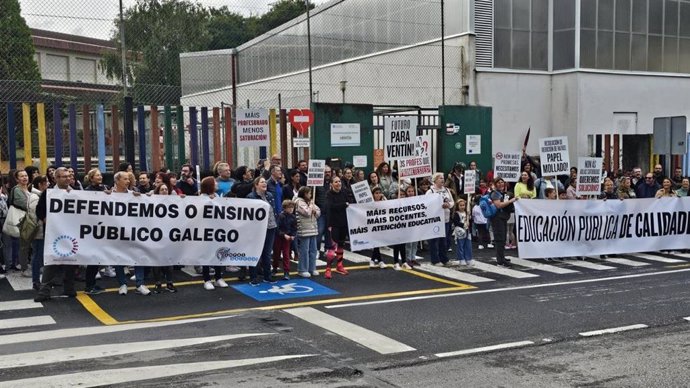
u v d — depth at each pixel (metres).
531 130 23.97
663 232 16.00
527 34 23.75
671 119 18.33
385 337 8.50
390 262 14.62
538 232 14.66
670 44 26.19
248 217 11.97
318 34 30.98
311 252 12.97
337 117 18.58
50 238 10.73
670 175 21.70
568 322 9.31
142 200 11.31
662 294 11.24
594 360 7.54
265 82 35.47
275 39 34.69
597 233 15.23
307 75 31.62
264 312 9.95
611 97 24.59
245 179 13.85
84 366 7.18
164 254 11.45
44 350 7.83
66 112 20.92
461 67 22.70
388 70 26.16
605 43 24.44
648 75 25.48
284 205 12.50
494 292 11.48
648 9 25.50
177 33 37.97
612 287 11.91
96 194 11.04
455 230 14.26
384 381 6.76
